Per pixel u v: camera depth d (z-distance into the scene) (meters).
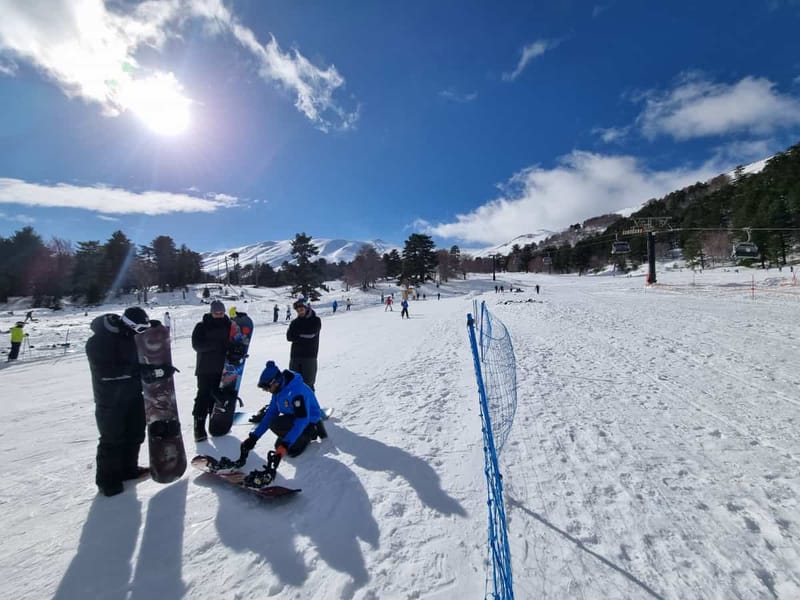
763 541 2.95
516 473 4.02
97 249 74.56
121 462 3.69
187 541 2.97
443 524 3.21
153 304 67.75
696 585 2.54
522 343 11.88
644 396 6.48
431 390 7.23
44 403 7.52
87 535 3.04
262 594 2.50
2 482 3.92
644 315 18.34
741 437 4.79
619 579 2.60
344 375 8.64
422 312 32.56
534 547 2.92
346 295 79.44
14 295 68.12
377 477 3.95
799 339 10.88
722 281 42.69
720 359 8.87
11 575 2.63
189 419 5.93
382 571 2.70
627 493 3.62
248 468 4.12
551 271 136.50
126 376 3.59
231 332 5.04
